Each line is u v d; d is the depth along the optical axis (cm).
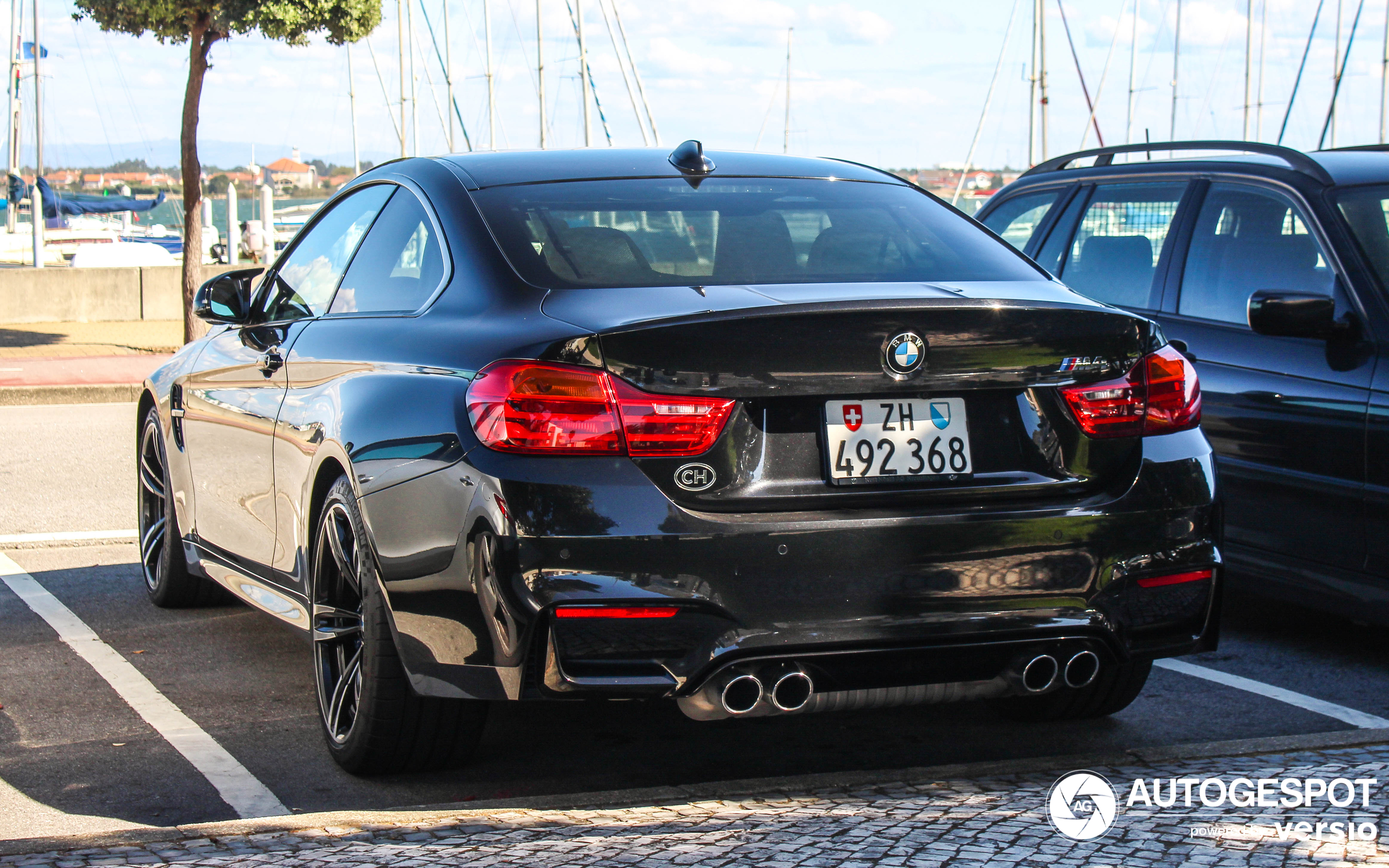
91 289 2066
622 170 404
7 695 443
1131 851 278
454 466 308
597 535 292
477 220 367
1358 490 463
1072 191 630
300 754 386
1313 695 446
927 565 307
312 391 392
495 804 325
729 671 299
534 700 300
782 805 316
